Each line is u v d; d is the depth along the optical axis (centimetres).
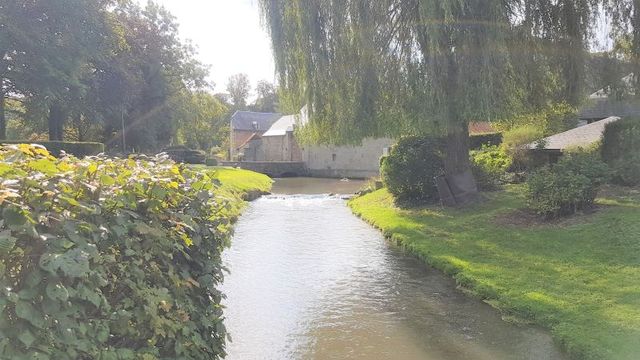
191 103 4784
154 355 279
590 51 1445
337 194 2784
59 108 3106
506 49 1199
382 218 1495
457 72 1195
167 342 305
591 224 991
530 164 1780
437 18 1159
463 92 1184
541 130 1855
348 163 4781
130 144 4194
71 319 225
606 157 1420
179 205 347
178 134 5250
